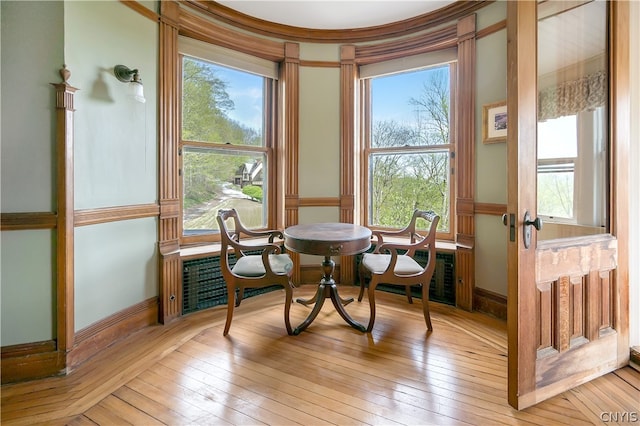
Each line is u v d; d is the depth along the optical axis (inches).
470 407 59.2
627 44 69.1
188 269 105.0
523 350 58.3
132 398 62.0
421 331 91.1
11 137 66.9
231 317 89.4
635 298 72.9
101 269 81.1
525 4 57.0
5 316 67.5
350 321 93.2
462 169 109.5
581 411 57.9
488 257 103.6
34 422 55.7
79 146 74.8
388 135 132.7
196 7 106.7
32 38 68.2
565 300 63.0
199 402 60.7
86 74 76.2
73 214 72.8
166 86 98.6
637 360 69.6
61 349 70.6
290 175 130.3
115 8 83.4
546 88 63.3
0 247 66.7
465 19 107.0
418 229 128.2
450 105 119.7
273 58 128.0
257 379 68.0
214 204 121.6
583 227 69.4
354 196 133.2
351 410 58.5
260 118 131.6
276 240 126.8
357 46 130.0
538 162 62.2
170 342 84.7
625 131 69.2
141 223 92.9
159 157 97.5
